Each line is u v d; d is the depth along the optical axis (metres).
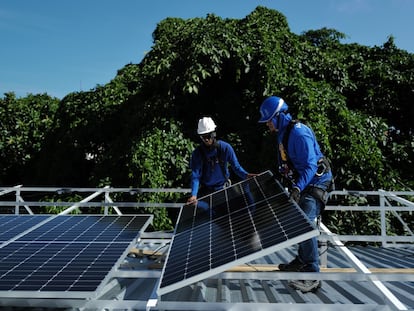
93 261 3.30
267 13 13.16
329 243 6.79
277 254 6.31
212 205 4.70
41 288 2.81
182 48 11.54
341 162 9.77
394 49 13.92
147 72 13.37
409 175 11.27
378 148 10.23
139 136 10.63
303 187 3.78
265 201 3.97
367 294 4.16
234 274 3.16
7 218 5.00
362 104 12.41
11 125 16.03
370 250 7.05
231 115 11.69
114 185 10.62
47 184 13.94
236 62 10.79
